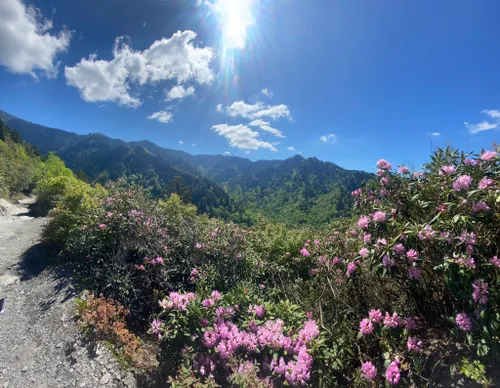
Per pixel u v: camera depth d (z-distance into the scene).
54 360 3.23
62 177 13.59
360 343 2.57
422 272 2.49
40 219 12.71
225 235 4.78
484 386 1.75
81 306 3.82
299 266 4.39
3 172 26.47
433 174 2.76
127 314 3.77
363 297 3.01
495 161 2.46
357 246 3.25
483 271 1.97
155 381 2.92
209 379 2.45
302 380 2.24
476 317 1.94
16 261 6.10
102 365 3.10
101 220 5.14
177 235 5.06
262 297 3.66
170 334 2.92
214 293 3.12
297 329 2.71
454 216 2.12
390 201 2.98
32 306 4.36
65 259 5.81
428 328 2.47
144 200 6.09
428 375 2.13
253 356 2.70
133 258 4.77
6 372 3.12
